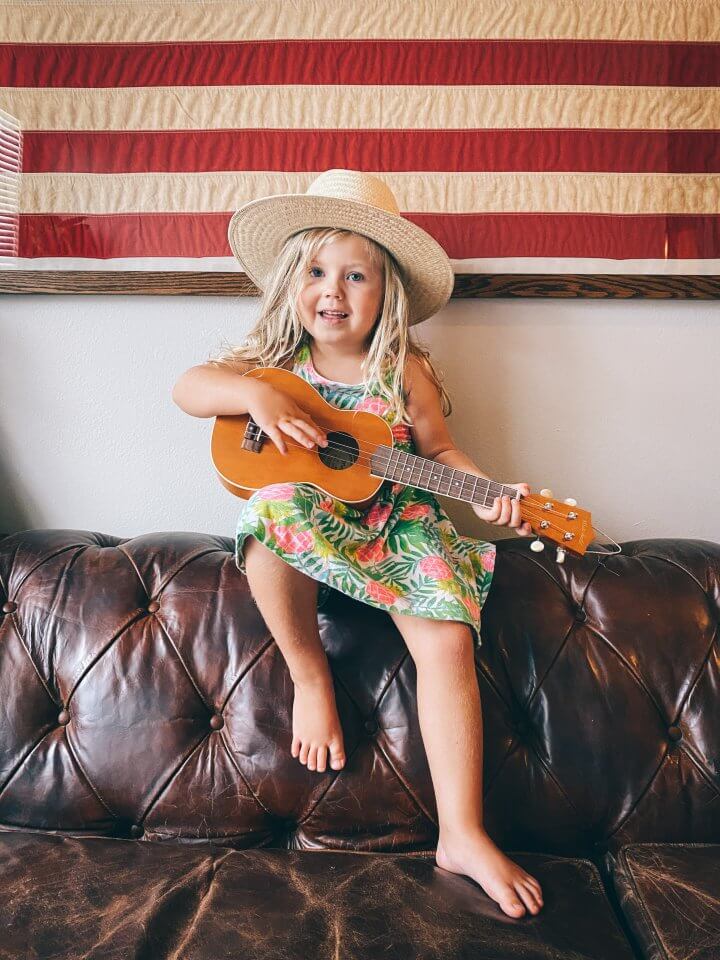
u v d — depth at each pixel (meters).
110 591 1.28
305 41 1.46
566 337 1.52
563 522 1.20
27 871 1.04
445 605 1.16
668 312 1.51
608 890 1.11
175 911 0.97
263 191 1.48
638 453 1.54
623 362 1.52
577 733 1.20
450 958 0.89
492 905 1.00
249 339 1.42
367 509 1.31
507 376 1.53
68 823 1.20
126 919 0.95
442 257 1.33
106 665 1.24
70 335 1.54
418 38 1.45
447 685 1.13
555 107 1.46
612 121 1.46
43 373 1.55
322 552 1.14
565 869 1.09
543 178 1.47
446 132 1.47
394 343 1.38
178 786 1.19
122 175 1.49
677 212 1.47
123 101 1.48
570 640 1.25
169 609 1.27
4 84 1.48
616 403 1.53
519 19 1.45
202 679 1.23
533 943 0.92
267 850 1.12
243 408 1.23
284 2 1.45
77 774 1.20
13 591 1.30
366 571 1.23
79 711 1.23
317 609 1.26
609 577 1.29
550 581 1.30
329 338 1.33
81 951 0.89
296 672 1.18
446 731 1.11
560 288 1.48
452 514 1.56
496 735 1.20
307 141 1.47
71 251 1.50
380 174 1.48
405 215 1.48
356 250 1.30
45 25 1.47
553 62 1.45
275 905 0.98
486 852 1.04
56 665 1.25
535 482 1.55
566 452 1.54
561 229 1.47
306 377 1.37
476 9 1.45
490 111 1.46
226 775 1.19
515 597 1.29
